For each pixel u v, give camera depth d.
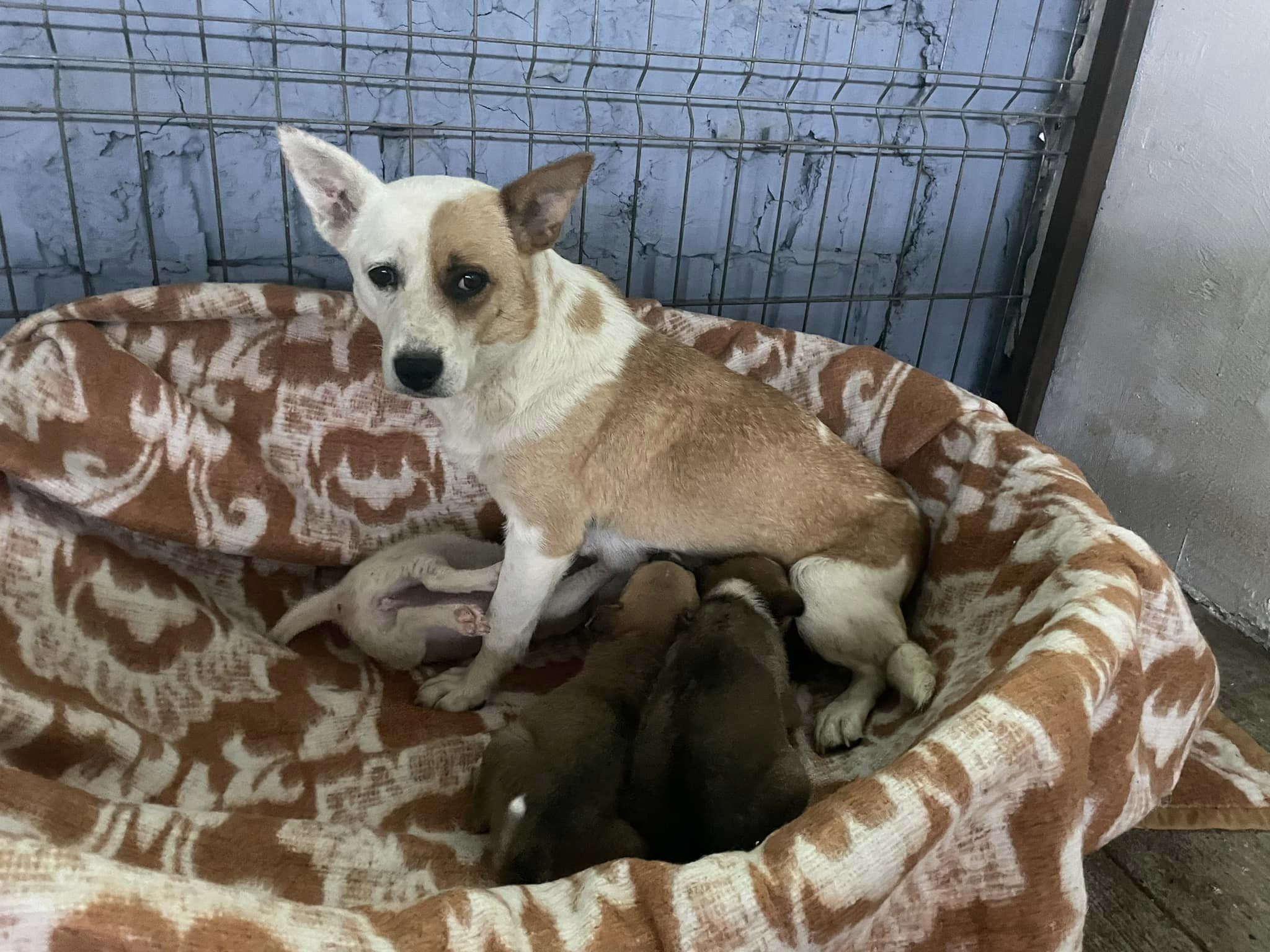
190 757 0.58
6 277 0.78
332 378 0.75
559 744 0.53
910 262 1.02
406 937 0.35
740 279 0.98
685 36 0.85
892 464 0.77
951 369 1.10
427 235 0.54
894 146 0.94
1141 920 0.56
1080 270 0.98
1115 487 0.96
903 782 0.40
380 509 0.77
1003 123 0.97
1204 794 0.64
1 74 0.72
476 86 0.82
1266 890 0.58
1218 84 0.81
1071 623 0.48
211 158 0.77
